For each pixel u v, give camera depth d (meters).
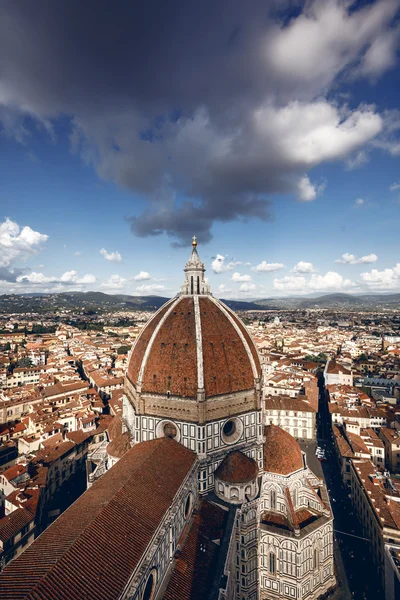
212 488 71.94
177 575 52.38
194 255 86.81
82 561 38.97
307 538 71.94
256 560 71.25
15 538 84.44
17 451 138.75
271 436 84.88
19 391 186.62
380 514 84.25
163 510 52.16
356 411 154.38
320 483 87.75
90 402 170.25
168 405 73.56
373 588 79.00
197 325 75.81
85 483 121.75
